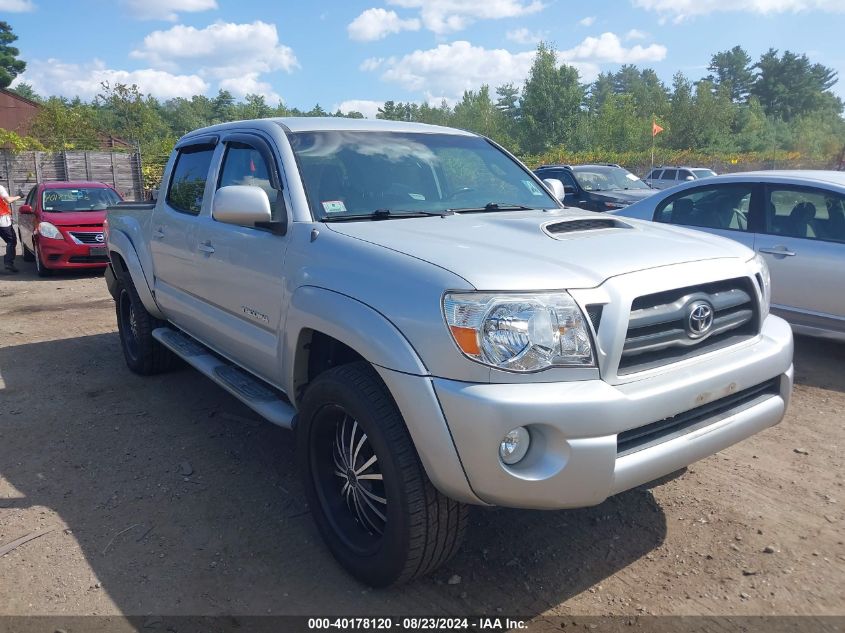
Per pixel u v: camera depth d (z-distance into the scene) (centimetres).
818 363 595
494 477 245
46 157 2148
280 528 344
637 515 352
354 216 347
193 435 458
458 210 380
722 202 654
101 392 546
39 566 313
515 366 244
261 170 383
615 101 5972
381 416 269
